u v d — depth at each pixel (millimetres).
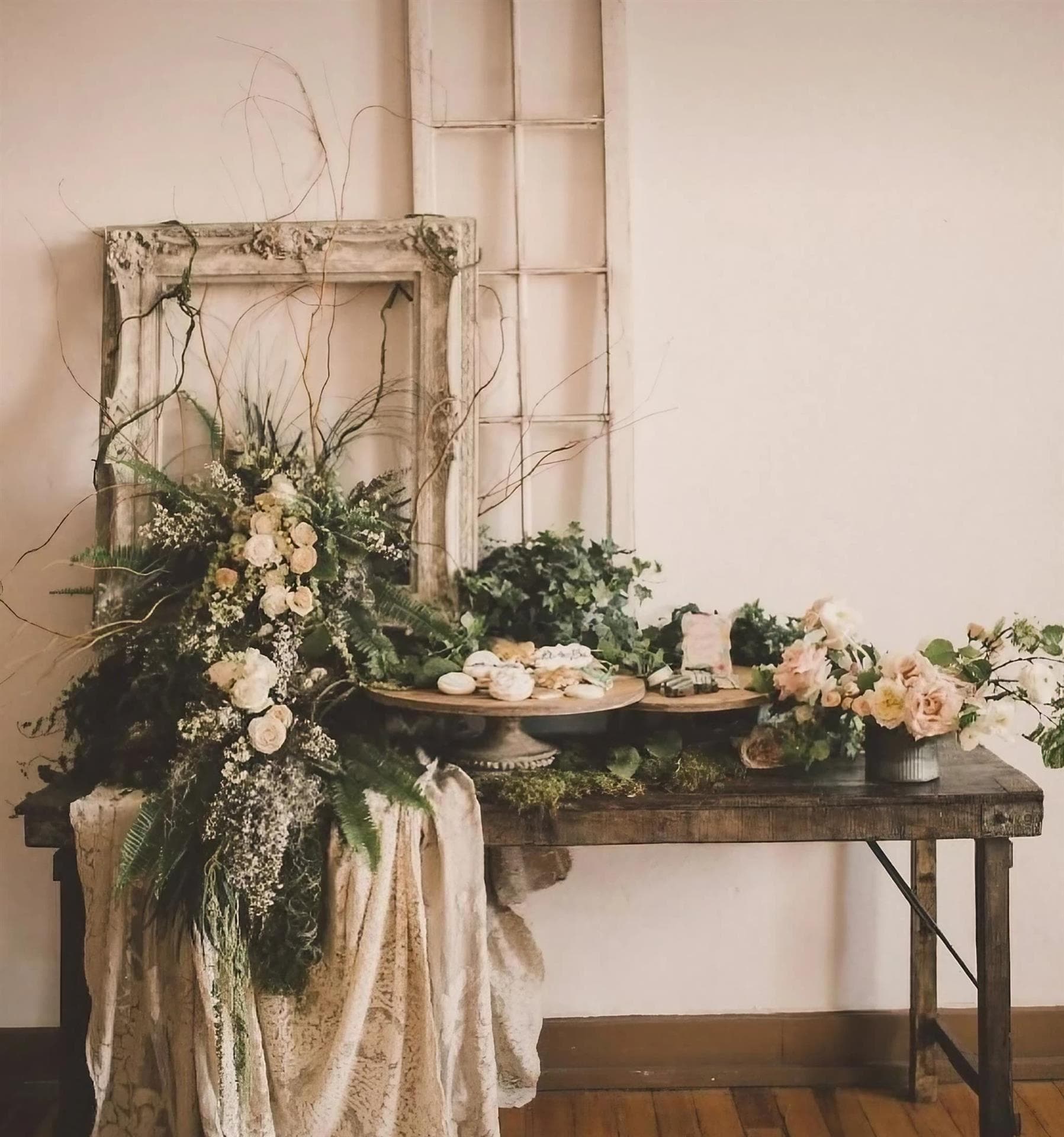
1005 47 2631
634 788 2180
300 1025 2100
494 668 2258
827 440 2676
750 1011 2805
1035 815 2143
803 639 2494
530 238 2639
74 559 2297
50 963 2727
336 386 2590
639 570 2543
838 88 2637
